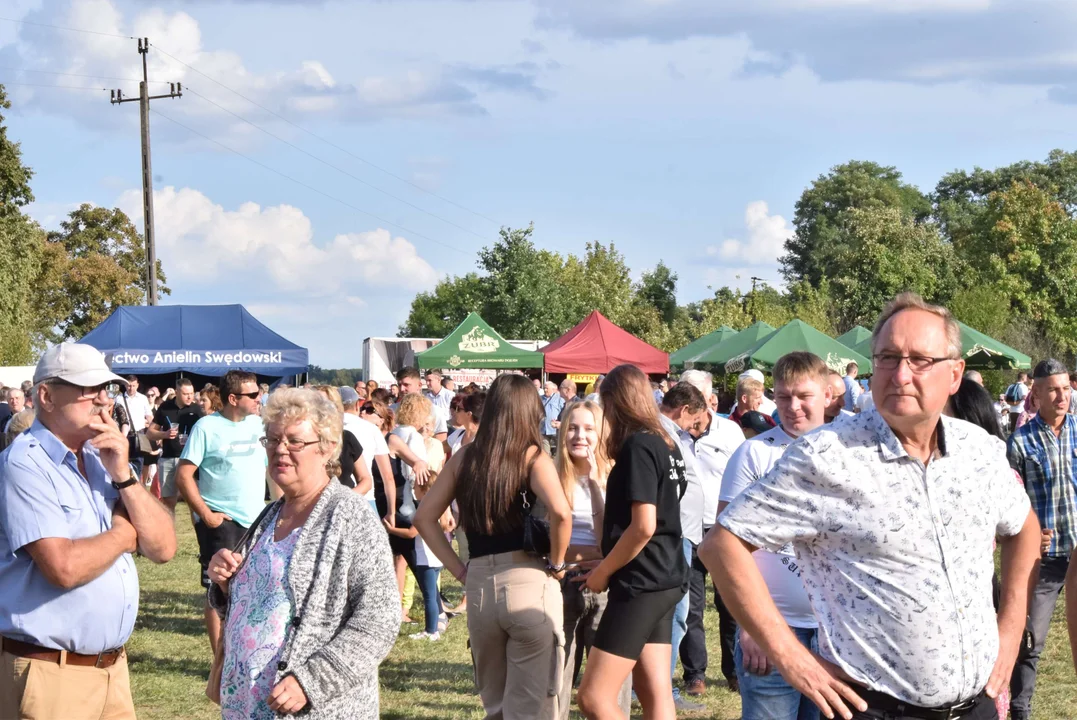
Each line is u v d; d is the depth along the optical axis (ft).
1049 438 19.24
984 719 9.38
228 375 21.34
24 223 124.06
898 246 168.14
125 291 189.37
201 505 20.75
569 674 16.87
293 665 10.27
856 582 8.93
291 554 10.70
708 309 150.10
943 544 8.84
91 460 13.00
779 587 13.99
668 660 15.75
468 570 16.19
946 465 8.97
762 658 13.92
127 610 12.95
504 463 15.62
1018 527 9.61
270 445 10.98
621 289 181.57
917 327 8.81
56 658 12.33
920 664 8.80
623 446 15.39
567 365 67.92
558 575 15.75
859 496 8.82
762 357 61.82
